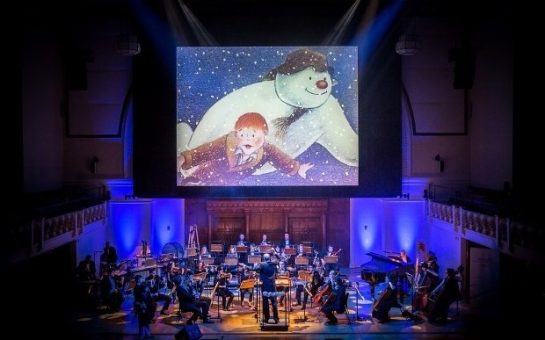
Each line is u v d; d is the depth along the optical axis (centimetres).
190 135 2433
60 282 2119
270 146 2416
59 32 2442
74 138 2502
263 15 2419
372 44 2423
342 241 2675
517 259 1820
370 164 2436
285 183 2422
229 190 2431
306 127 2416
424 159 2517
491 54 2284
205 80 2425
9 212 1798
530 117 2047
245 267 2056
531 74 2041
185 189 2445
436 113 2511
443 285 1864
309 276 1877
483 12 2352
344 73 2416
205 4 2420
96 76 2495
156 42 2434
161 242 2556
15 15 2034
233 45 2417
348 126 2422
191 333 1667
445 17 2480
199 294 1912
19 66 2055
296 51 2416
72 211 2089
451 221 2214
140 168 2453
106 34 2484
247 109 2416
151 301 1747
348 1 2414
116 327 1827
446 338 1722
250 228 2692
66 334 1758
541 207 1750
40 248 1817
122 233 2506
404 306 2042
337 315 1952
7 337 1711
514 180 2066
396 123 2433
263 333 1770
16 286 1991
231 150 2423
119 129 2500
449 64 2500
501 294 1933
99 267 2364
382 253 2522
